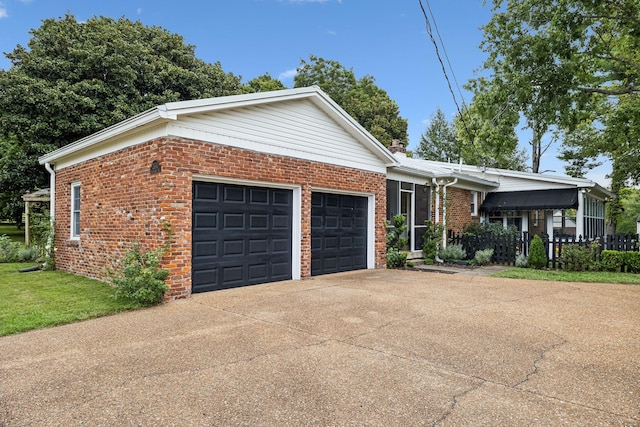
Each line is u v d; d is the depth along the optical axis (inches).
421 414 119.2
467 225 633.0
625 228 1305.4
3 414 119.4
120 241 321.7
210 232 312.2
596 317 239.6
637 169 821.2
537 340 192.7
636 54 560.4
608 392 134.7
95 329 210.8
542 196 646.5
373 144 447.5
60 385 140.2
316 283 356.2
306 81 1526.8
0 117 720.3
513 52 466.0
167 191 276.1
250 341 189.8
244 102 317.7
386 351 175.8
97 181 358.0
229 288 324.2
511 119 487.5
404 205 575.8
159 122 276.5
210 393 133.6
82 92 751.1
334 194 428.5
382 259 481.7
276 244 366.0
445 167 714.8
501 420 115.3
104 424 113.4
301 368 155.8
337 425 113.1
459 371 153.2
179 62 935.7
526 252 522.9
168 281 275.7
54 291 306.0
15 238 960.3
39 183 804.0
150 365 159.2
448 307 264.1
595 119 745.6
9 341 191.3
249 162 331.3
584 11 437.4
